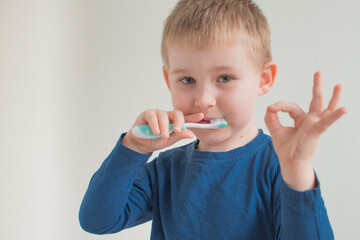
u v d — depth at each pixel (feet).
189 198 2.15
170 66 2.09
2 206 5.32
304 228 1.59
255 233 2.00
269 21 4.02
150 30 4.66
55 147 5.08
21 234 5.23
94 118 4.88
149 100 4.66
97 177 2.11
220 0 2.19
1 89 5.26
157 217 2.34
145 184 2.39
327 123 1.51
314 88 1.64
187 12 2.11
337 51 3.82
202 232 2.08
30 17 5.14
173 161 2.39
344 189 3.86
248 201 2.03
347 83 3.79
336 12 3.82
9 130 5.28
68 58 4.99
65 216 5.07
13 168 5.29
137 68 4.70
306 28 3.92
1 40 5.23
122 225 2.24
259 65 2.16
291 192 1.60
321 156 3.92
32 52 5.15
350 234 3.86
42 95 5.11
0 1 5.22
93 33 4.88
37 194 5.18
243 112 2.00
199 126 1.93
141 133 1.84
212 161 2.16
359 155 3.80
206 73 1.96
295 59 3.96
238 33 2.01
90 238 4.96
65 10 5.00
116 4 4.79
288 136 1.67
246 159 2.13
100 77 4.85
